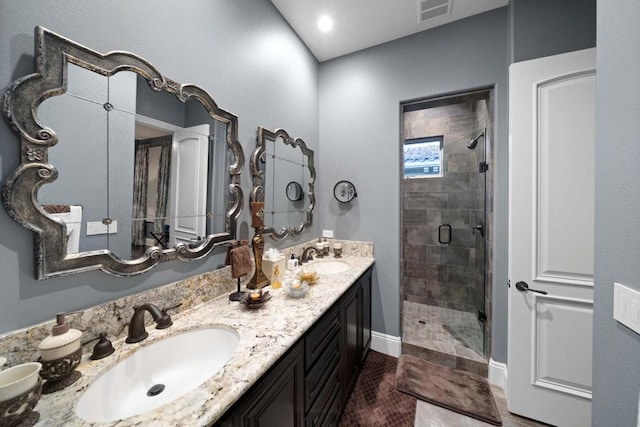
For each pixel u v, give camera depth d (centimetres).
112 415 71
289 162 193
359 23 190
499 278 174
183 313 108
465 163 274
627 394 66
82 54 77
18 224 66
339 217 232
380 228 216
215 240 126
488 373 179
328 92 236
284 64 184
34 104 68
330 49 221
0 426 49
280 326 97
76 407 60
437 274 297
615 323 70
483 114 222
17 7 66
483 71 179
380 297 216
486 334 195
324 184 238
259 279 139
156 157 101
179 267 111
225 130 133
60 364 64
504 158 173
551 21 150
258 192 157
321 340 117
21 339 65
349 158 228
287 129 190
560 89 137
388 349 212
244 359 76
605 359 74
